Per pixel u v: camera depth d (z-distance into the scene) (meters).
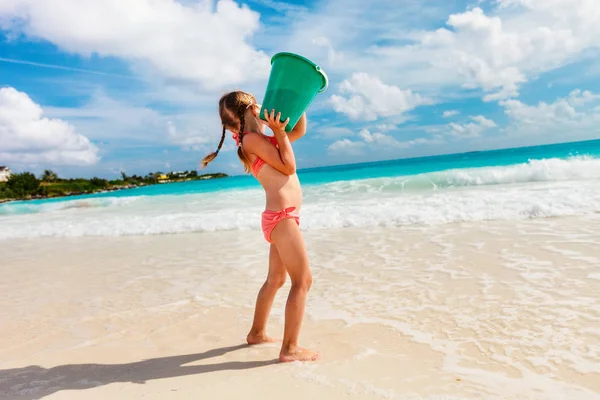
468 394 2.21
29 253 8.64
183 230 9.43
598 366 2.45
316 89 2.93
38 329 4.00
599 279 3.88
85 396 2.51
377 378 2.47
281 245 2.93
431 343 2.96
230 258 6.39
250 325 3.71
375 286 4.40
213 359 3.01
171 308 4.33
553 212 6.87
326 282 4.72
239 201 14.31
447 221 7.30
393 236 6.64
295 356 2.85
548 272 4.22
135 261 6.85
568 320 3.11
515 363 2.57
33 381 2.80
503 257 4.88
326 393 2.31
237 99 3.12
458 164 20.89
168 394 2.45
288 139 2.96
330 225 8.03
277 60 2.92
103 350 3.35
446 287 4.13
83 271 6.47
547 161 13.20
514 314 3.32
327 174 24.25
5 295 5.40
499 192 9.34
